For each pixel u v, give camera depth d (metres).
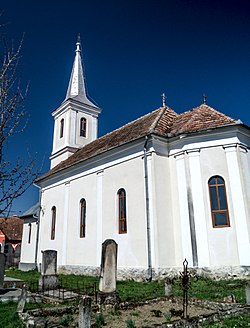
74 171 21.41
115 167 17.52
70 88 32.09
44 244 23.30
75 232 19.86
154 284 12.57
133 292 10.87
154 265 13.66
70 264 19.53
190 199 14.39
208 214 13.93
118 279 15.03
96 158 19.05
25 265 25.48
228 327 6.38
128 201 15.98
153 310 8.02
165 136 15.62
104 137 24.11
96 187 18.73
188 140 15.19
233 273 12.78
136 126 19.48
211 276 13.02
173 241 14.51
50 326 6.52
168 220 14.66
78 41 35.09
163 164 15.45
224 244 13.31
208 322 6.71
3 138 4.68
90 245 18.12
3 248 37.25
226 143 14.47
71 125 28.42
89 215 18.83
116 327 6.66
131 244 15.10
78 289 11.66
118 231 16.27
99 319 6.91
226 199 13.87
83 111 29.75
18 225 40.44
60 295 10.45
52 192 23.84
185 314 7.54
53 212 23.42
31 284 13.59
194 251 13.64
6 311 8.05
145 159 15.42
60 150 28.33
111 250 9.60
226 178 14.07
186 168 14.86
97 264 17.23
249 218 13.29
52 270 12.77
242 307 7.57
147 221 14.45
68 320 6.88
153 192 14.61
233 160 14.15
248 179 14.04
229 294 9.68
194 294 9.83
